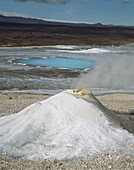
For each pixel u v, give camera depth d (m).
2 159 6.75
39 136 7.85
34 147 7.39
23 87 19.45
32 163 6.45
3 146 7.48
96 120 8.26
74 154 6.83
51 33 124.94
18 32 114.75
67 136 7.59
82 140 7.50
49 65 30.52
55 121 8.28
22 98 15.72
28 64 30.70
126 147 7.17
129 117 12.05
